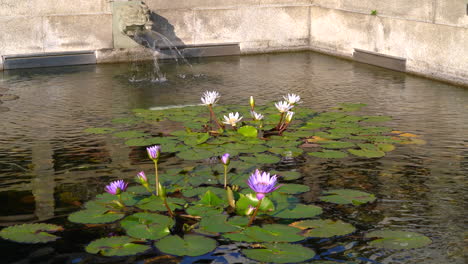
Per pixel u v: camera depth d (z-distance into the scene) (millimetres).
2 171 4691
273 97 7613
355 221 3746
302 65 10305
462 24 8422
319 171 4723
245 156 5086
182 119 6305
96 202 3979
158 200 3990
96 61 10250
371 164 4910
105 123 6227
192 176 4543
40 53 9852
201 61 10641
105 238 3441
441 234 3564
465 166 4852
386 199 4133
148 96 7637
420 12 9258
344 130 5930
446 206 4008
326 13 11453
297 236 3439
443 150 5301
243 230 3496
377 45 10266
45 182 4438
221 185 4336
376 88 8305
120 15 9875
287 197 4094
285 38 11828
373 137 5695
